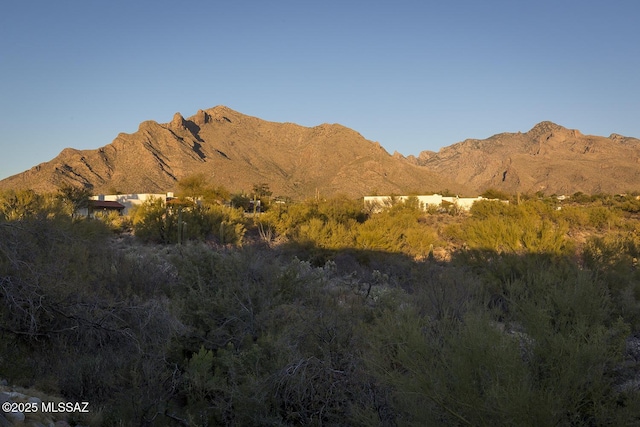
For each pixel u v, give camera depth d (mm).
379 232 23844
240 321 7625
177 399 6523
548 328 5148
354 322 7172
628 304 8727
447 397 4355
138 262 11789
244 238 30016
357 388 5555
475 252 15477
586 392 4512
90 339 7480
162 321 7816
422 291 8750
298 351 6266
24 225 9328
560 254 15438
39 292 7555
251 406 5637
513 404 3984
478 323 4773
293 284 8820
